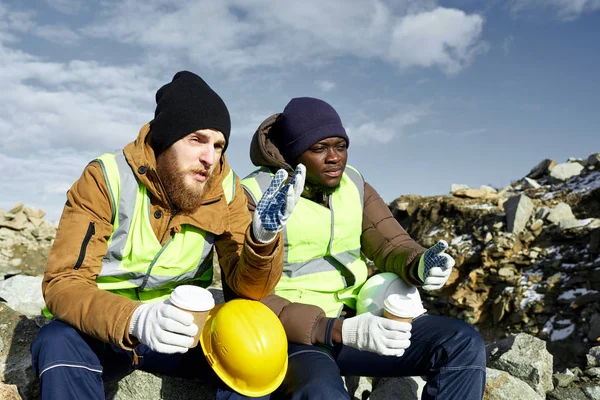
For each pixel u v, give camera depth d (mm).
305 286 2828
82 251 2252
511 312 10008
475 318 10500
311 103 2895
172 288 2613
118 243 2410
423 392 2514
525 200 11469
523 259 10641
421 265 2645
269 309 2434
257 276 2369
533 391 3340
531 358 3570
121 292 2529
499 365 3654
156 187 2402
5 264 11086
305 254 2850
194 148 2396
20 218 12266
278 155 2943
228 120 2502
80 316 2088
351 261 2969
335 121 2863
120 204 2377
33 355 2137
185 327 1969
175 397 2852
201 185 2438
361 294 2867
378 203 3141
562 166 13570
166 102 2395
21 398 2572
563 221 10625
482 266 10969
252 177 2959
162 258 2459
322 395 2146
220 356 2299
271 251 2316
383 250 2979
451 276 11336
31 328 3047
